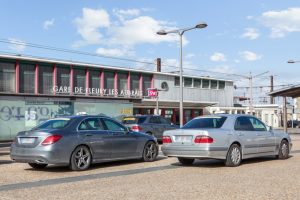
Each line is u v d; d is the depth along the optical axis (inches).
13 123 1200.2
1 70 1435.8
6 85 1445.6
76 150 466.6
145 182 384.2
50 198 315.6
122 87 1800.0
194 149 483.2
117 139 513.3
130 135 533.0
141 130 879.1
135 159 578.9
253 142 526.9
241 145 509.7
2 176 428.1
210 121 516.1
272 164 518.9
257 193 328.8
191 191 338.6
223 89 2266.2
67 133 463.8
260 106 2893.7
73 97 1327.5
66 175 433.7
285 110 1323.8
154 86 1911.9
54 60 1557.6
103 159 496.7
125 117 922.7
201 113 2154.3
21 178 414.3
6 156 661.9
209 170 465.1
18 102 1211.2
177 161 559.2
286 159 579.2
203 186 360.8
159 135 918.4
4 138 1181.7
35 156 449.1
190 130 491.5
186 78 2064.5
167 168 485.7
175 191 339.3
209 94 2178.9
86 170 472.1
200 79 2132.1
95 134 488.7
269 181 384.5
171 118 1988.2
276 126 2714.1
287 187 353.4
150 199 310.2
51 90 1558.8
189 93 2068.2
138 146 542.0
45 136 450.9
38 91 1523.1
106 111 1418.6
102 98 1407.5
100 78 1722.4
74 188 356.2
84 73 1670.8
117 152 512.7
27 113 1228.5
